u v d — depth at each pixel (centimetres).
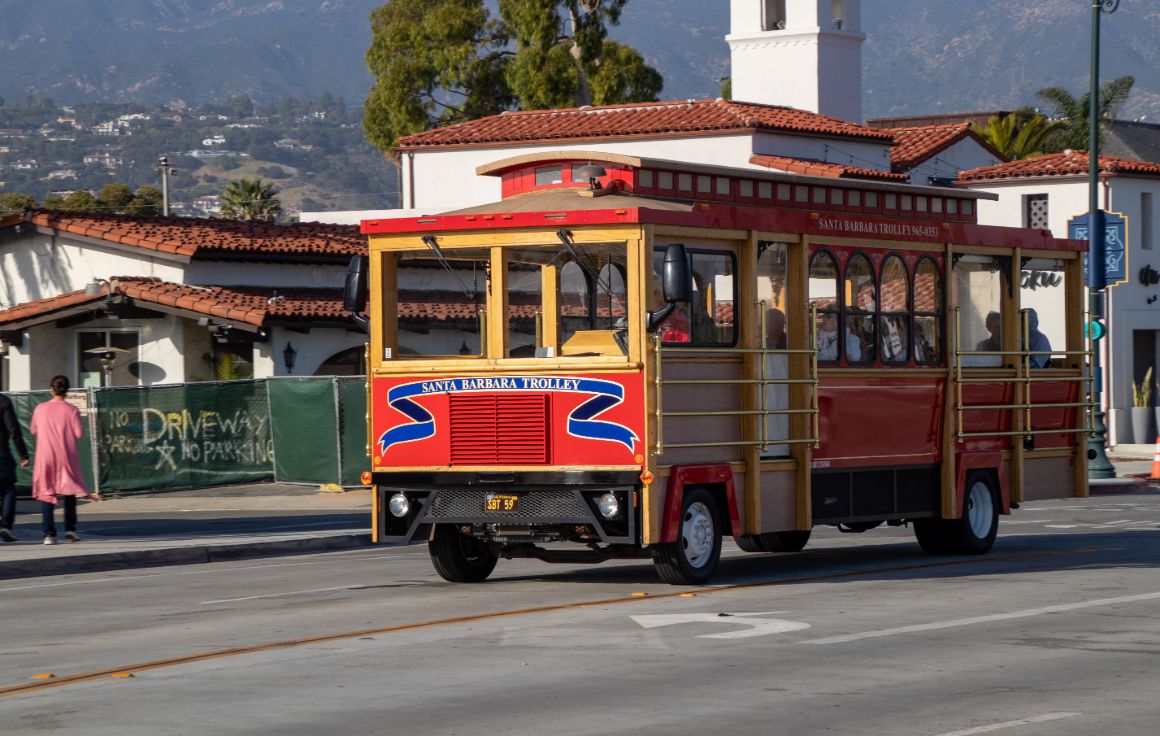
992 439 2103
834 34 6706
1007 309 2138
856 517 1894
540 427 1669
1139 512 2911
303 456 3525
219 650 1338
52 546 2350
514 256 1702
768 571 1881
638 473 1627
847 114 6831
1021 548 2177
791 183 1825
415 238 1736
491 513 1692
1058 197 5216
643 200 1683
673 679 1166
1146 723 1012
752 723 1015
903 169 5781
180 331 3969
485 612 1534
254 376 4006
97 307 3916
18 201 11012
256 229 4497
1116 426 5128
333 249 4338
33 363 4050
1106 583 1733
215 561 2327
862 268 1900
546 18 7381
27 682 1205
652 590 1691
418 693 1122
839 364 1864
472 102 7894
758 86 6806
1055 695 1103
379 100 8038
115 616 1616
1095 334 3662
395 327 1767
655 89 7469
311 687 1152
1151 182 5291
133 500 3350
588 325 1683
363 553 2373
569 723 1017
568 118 5862
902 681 1155
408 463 1738
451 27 7744
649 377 1622
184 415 3475
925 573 1847
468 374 1706
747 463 1756
